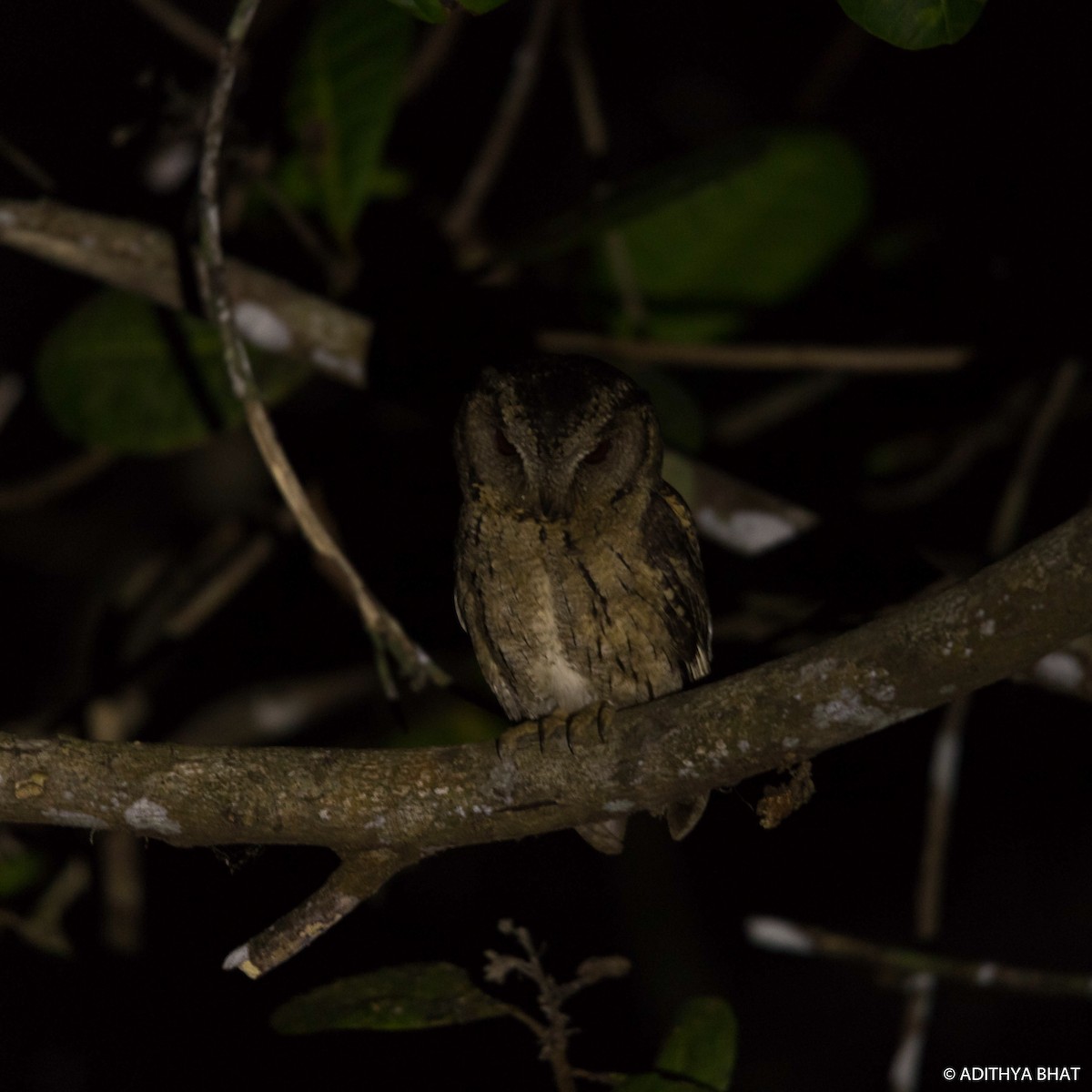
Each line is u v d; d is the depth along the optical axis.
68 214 7.66
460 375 8.16
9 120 9.45
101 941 9.66
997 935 10.83
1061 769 11.05
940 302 10.95
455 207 9.81
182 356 8.48
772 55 11.48
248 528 10.99
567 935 10.51
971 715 11.10
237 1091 9.62
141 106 9.34
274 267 9.38
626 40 11.49
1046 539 4.55
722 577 8.93
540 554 6.78
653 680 7.02
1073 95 10.49
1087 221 10.57
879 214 10.97
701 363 8.87
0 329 10.54
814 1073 10.63
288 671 11.47
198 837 5.27
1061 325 10.55
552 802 5.23
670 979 9.94
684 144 11.55
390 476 10.75
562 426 6.73
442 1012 5.94
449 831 5.25
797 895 11.12
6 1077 9.59
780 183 9.47
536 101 11.35
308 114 8.25
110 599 11.15
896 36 4.70
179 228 7.90
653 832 10.31
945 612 4.68
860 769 11.20
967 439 10.56
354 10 8.22
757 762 5.04
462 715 10.32
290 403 10.77
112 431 8.55
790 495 10.03
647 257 9.73
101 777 5.17
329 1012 5.98
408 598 10.52
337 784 5.21
